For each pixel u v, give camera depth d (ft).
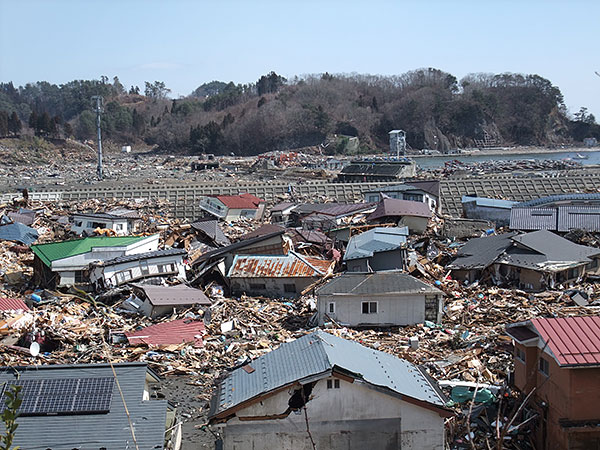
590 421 54.24
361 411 52.29
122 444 48.06
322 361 53.36
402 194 195.83
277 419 52.31
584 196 177.58
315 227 169.58
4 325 91.35
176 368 82.53
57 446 47.50
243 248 132.05
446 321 102.94
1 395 51.34
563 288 119.44
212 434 63.93
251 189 234.79
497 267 125.08
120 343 92.27
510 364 77.25
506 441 58.80
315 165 452.35
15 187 320.91
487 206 179.83
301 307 112.78
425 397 53.11
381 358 59.47
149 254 126.21
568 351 55.16
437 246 147.43
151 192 228.63
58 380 52.85
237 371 58.70
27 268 141.90
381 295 100.58
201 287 126.93
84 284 121.90
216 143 645.51
